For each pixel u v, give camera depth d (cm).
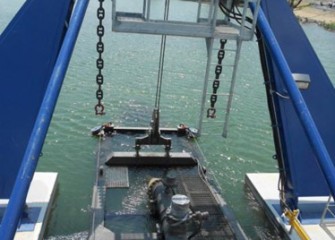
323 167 536
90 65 2147
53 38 713
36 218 799
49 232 858
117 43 2703
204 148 1325
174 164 1069
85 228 881
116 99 1709
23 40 706
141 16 680
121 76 2023
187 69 2266
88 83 1862
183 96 1825
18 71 716
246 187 1070
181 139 1259
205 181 1007
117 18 640
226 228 827
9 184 761
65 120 1446
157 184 886
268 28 656
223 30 676
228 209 895
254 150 1348
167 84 1980
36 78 724
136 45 2712
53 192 924
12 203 404
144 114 1583
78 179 1073
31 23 702
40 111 480
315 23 5388
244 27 659
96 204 876
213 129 1483
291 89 598
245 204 1012
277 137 844
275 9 780
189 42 2984
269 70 786
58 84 507
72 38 547
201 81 2067
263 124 1584
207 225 832
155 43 2839
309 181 833
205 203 909
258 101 1855
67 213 926
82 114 1516
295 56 797
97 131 1312
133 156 1045
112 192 933
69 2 705
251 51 2872
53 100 493
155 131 1037
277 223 878
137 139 1035
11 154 748
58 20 707
